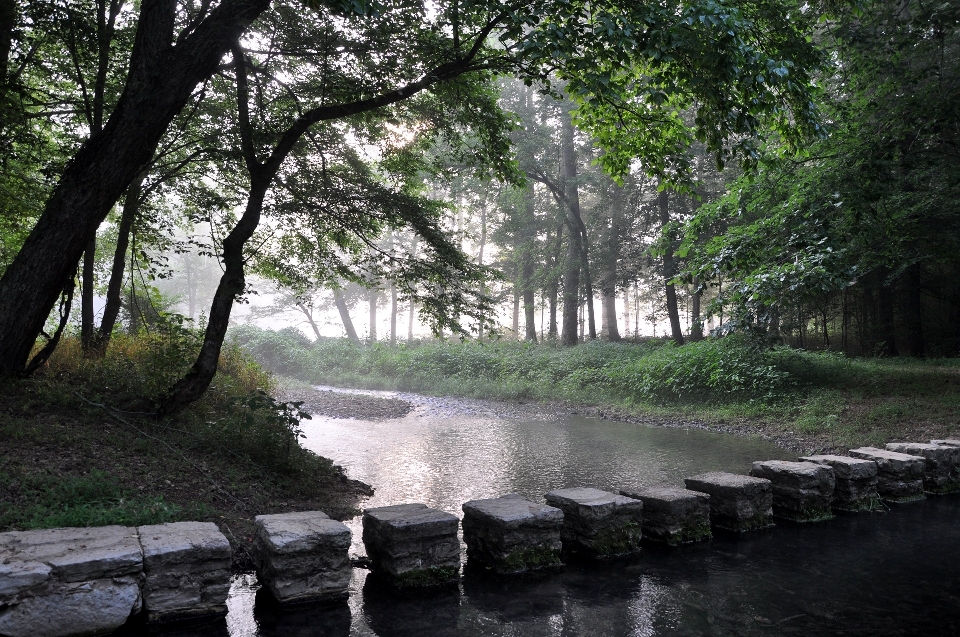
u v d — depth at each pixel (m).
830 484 6.89
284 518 4.78
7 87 8.74
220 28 6.97
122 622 3.61
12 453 5.78
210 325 7.97
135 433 7.24
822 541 5.99
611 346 25.70
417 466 9.68
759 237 10.77
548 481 8.59
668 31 5.91
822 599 4.58
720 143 6.95
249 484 6.75
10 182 10.02
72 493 5.19
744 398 16.31
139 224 10.88
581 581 4.90
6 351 7.05
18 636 3.28
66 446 6.30
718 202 12.13
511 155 9.59
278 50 8.34
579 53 6.75
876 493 7.31
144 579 3.78
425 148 10.55
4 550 3.61
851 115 11.13
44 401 7.20
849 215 10.58
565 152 29.97
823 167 10.91
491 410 18.31
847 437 11.74
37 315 7.14
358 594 4.54
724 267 10.92
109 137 6.91
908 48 11.62
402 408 18.19
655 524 5.92
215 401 9.60
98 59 9.44
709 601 4.53
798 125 7.89
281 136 8.73
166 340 9.45
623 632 4.00
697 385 17.41
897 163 10.55
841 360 17.91
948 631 4.06
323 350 32.84
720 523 6.42
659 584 4.85
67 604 3.44
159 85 6.89
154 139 7.10
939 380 15.31
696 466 9.70
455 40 7.56
